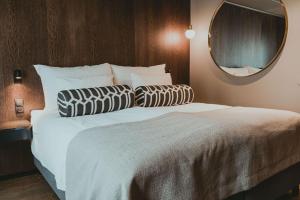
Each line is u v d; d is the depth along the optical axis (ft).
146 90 9.00
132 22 11.11
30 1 8.70
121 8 10.74
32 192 7.85
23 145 9.06
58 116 7.51
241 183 5.31
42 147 7.04
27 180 8.73
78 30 9.70
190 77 13.33
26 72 8.79
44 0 8.95
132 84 9.74
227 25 11.33
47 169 6.97
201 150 4.70
